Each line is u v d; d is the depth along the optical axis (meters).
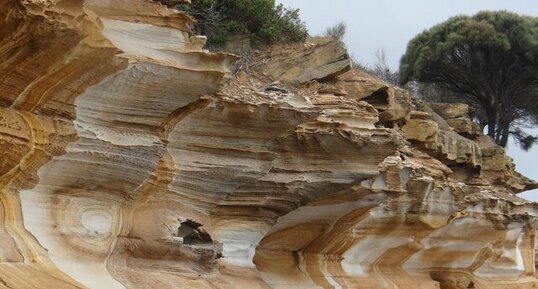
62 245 9.27
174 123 10.82
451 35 31.08
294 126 12.05
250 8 18.12
